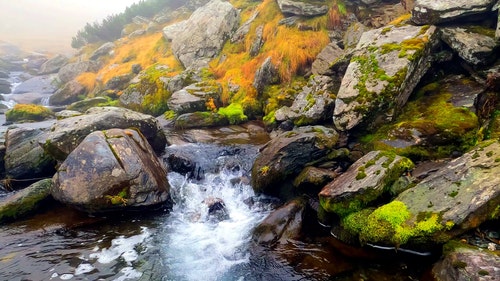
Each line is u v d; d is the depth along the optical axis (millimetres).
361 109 9695
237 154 11984
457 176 6270
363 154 9219
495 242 5402
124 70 25875
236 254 7145
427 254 6000
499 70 9211
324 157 9430
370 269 6031
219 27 20969
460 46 9891
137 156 9102
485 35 9844
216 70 19328
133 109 19516
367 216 6746
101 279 6328
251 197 9602
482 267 4766
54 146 10328
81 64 30500
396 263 6047
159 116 17703
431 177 6684
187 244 7590
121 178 8555
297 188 8906
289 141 9570
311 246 7035
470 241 5523
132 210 8812
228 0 25438
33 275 6367
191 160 11438
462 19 10469
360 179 7344
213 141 13422
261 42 18234
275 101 14836
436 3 10672
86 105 22188
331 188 7699
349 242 6910
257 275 6430
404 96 9898
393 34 11141
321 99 12109
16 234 7773
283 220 7734
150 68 22391
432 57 10594
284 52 16344
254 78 16594
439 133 8133
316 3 17078
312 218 8047
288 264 6594
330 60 14602
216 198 9523
